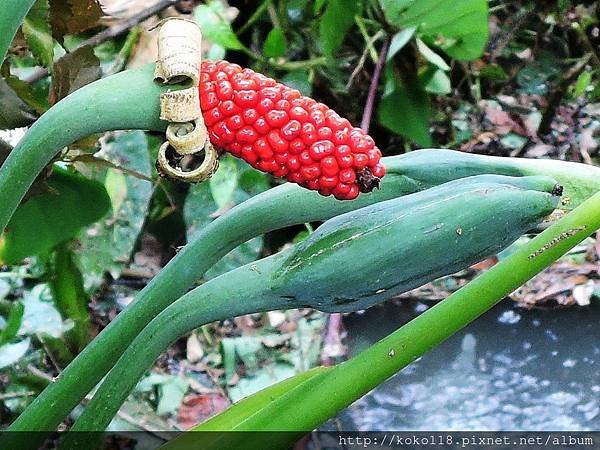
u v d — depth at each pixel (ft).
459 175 1.43
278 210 1.46
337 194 1.20
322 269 1.29
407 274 1.28
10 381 2.89
